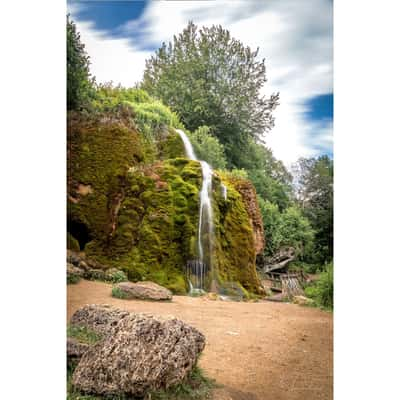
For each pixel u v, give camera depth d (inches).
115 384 298.2
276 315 388.5
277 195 407.5
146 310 371.6
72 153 414.0
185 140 416.2
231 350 352.8
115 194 410.9
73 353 345.7
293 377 348.5
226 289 402.6
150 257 402.9
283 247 406.9
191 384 312.8
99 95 414.6
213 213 408.2
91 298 384.2
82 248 410.0
